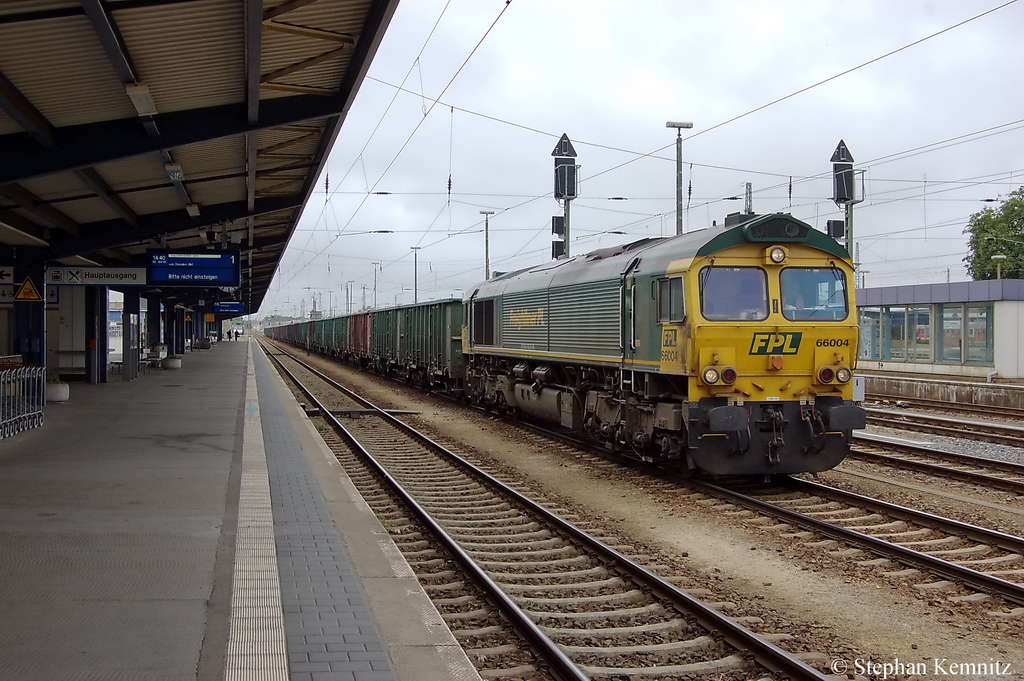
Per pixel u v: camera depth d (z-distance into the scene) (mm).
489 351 19984
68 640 4734
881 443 14398
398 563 6820
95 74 8250
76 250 17375
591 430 14031
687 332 10398
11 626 4938
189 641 4773
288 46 8742
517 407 18812
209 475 10133
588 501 10547
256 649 4684
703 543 8367
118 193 14039
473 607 6383
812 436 10469
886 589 6820
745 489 11055
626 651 5457
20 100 8461
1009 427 16188
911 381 24938
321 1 7719
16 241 16953
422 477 12367
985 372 29422
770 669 5125
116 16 7055
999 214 49844
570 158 24047
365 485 11531
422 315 28938
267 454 12328
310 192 16828
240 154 12820
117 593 5602
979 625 5996
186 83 9016
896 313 34406
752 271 10617
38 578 5887
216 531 7367
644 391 11906
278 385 27375
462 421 19984
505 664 5258
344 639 4930
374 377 37844
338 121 11359
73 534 7125
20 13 6609
